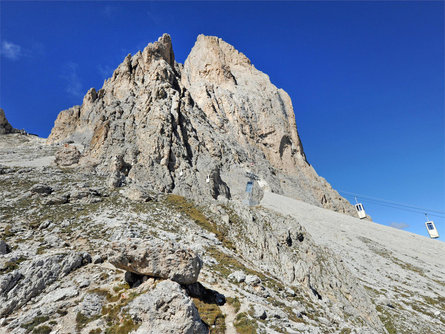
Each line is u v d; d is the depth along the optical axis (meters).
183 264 21.03
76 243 31.53
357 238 89.06
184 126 94.31
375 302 51.09
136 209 47.69
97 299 19.89
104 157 73.50
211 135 110.69
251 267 38.53
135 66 127.19
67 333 16.91
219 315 21.72
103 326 17.61
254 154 144.50
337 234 89.75
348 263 70.12
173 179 71.88
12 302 19.23
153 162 71.88
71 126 133.75
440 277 68.75
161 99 94.44
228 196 88.44
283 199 109.50
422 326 44.41
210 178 80.19
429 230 104.94
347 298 43.31
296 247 51.22
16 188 49.34
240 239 48.72
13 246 28.28
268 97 185.12
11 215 37.75
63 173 62.50
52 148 108.19
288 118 184.25
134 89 112.31
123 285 21.53
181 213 51.66
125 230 34.62
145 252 20.42
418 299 56.16
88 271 24.30
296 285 39.03
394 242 90.31
